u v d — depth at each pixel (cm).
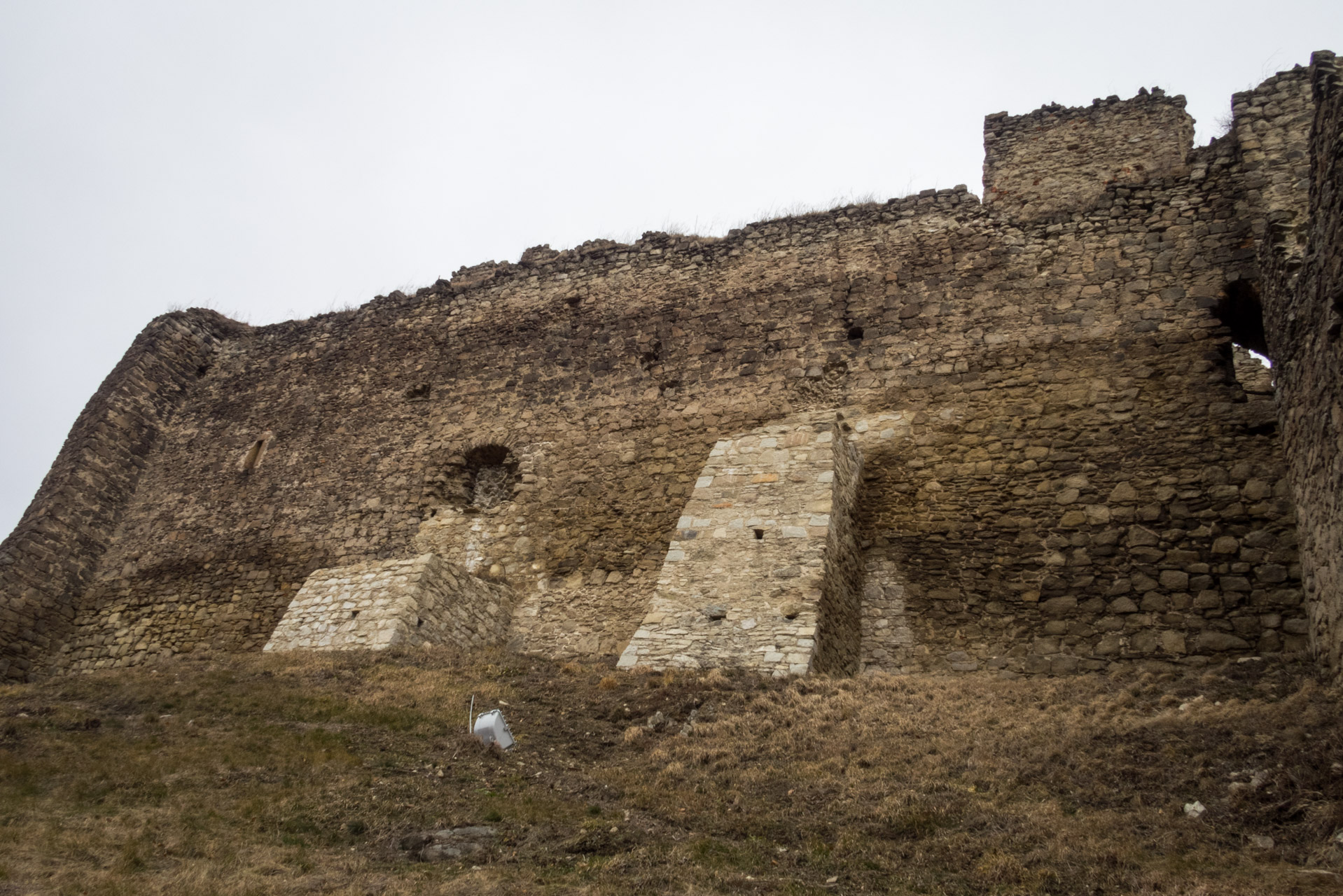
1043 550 1150
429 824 614
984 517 1203
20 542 1817
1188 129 1398
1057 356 1277
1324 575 812
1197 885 493
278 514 1772
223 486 1886
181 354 2155
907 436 1305
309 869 540
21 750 712
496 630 1366
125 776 663
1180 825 572
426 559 1273
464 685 1002
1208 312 1220
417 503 1631
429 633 1236
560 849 588
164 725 809
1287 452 962
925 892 523
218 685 959
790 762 750
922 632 1147
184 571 1797
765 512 1146
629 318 1631
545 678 1064
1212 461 1121
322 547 1681
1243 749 652
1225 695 806
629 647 1062
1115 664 1045
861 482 1288
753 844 600
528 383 1659
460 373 1747
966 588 1161
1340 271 727
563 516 1484
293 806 629
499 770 738
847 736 792
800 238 1566
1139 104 1438
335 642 1227
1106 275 1306
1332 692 727
